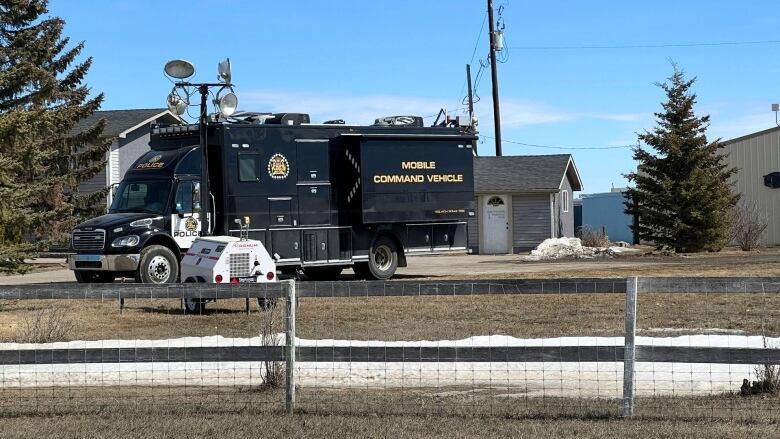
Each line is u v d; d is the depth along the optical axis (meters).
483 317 17.11
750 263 28.30
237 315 17.98
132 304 20.03
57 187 34.25
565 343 13.34
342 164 25.34
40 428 9.09
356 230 25.52
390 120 26.52
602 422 9.03
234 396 10.68
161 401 10.41
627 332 9.17
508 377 11.84
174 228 23.19
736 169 38.44
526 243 41.28
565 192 43.50
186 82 23.48
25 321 17.14
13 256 19.20
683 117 37.41
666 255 34.75
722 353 9.00
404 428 8.86
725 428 8.70
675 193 36.53
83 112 36.25
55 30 36.97
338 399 10.38
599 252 35.47
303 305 18.95
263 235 24.12
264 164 24.16
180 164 23.52
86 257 22.77
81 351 9.62
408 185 25.94
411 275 27.23
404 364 12.65
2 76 27.59
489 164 43.16
